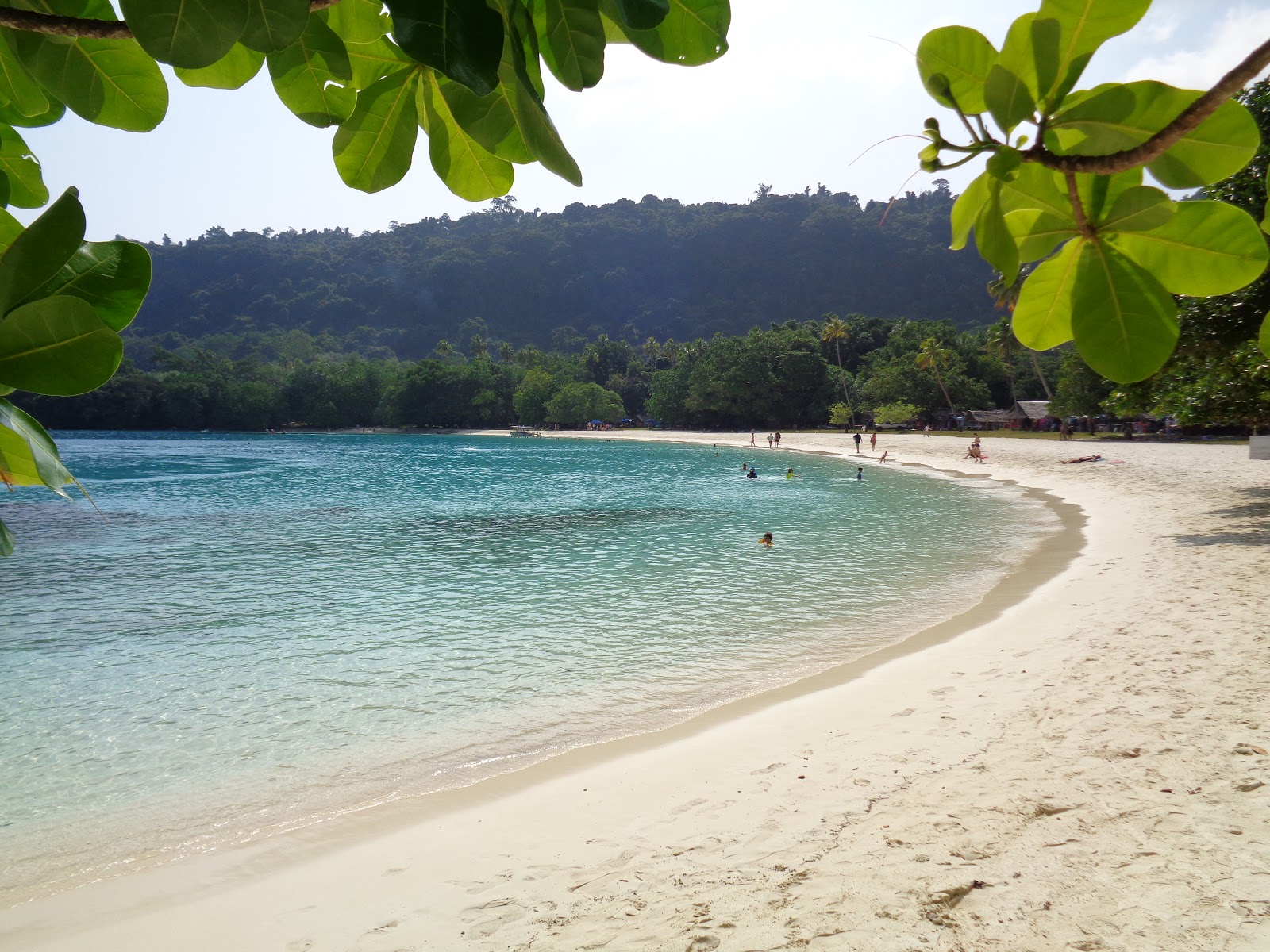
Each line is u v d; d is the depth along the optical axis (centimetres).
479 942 517
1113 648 1052
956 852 554
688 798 720
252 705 1065
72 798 804
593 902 552
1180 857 517
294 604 1659
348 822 734
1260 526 1962
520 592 1756
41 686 1146
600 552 2278
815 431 10038
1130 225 84
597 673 1183
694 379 10612
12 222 125
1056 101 77
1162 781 633
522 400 12556
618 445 9256
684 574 1927
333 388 12988
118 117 114
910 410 8906
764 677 1138
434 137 119
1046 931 454
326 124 121
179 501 3731
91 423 12056
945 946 450
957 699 922
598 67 88
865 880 530
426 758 888
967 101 78
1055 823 582
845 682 1052
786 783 729
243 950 539
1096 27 73
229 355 18900
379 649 1321
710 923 502
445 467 5950
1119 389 1736
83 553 2314
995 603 1477
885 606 1552
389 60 117
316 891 611
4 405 114
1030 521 2623
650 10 81
